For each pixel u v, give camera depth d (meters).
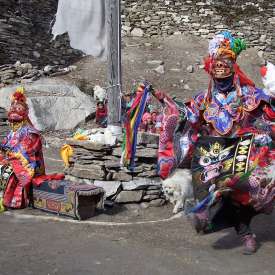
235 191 4.65
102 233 5.46
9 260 4.50
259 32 20.67
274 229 5.75
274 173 4.68
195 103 5.22
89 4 7.09
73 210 5.91
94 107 14.99
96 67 18.44
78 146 6.72
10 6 17.55
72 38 7.14
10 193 6.39
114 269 4.32
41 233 5.40
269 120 4.91
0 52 16.95
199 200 4.84
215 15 20.97
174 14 21.22
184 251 4.89
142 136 6.53
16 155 6.43
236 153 4.77
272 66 4.93
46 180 6.29
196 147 4.99
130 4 21.48
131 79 17.80
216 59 4.93
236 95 4.96
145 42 20.69
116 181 6.58
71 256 4.64
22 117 6.52
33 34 18.08
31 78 16.14
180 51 20.05
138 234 5.46
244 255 4.79
